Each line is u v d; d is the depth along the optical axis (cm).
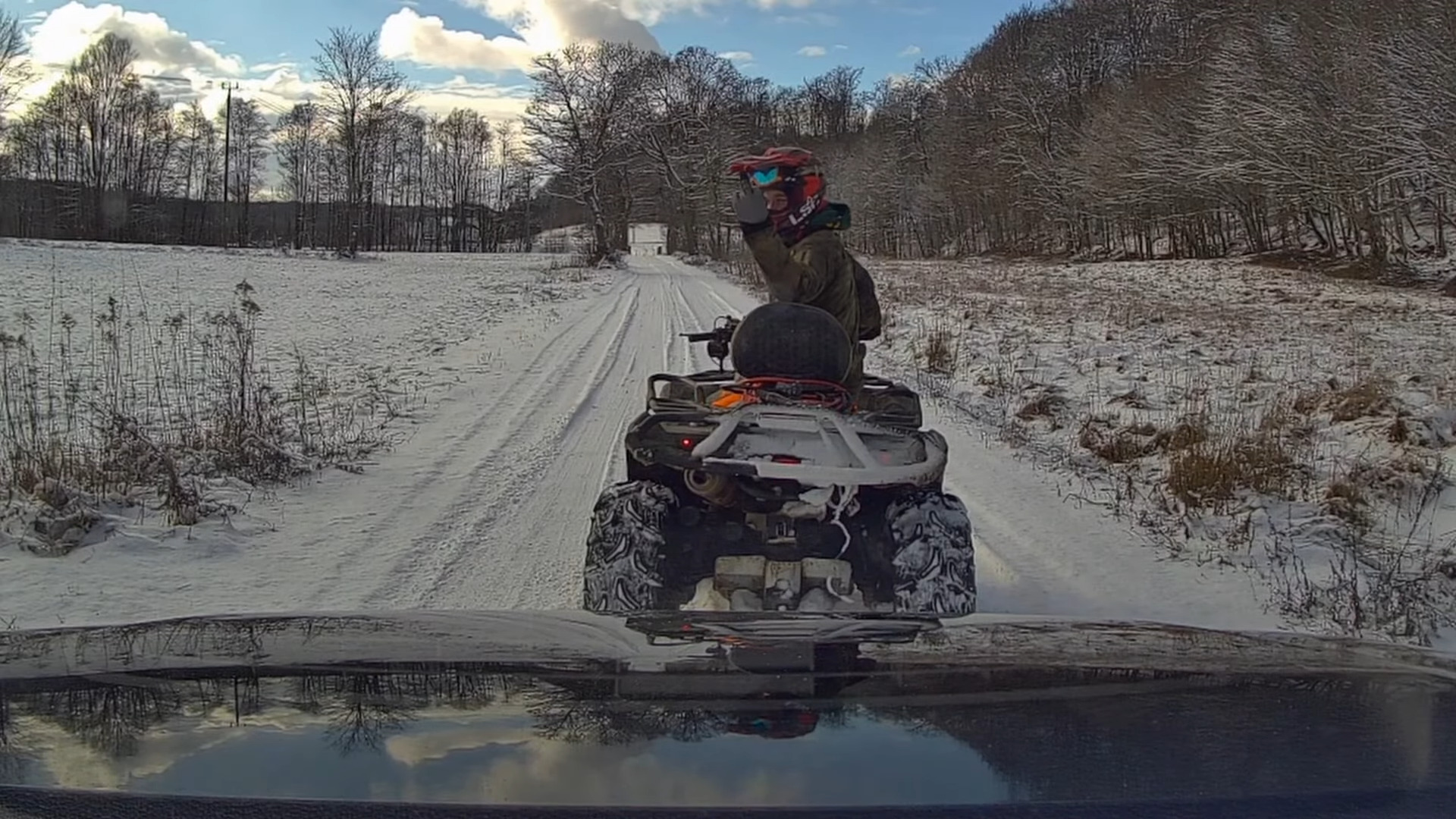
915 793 139
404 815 130
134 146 8462
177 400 1063
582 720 164
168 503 630
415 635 226
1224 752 157
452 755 149
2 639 222
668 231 9181
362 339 1788
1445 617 495
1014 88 7931
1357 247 4022
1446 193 3450
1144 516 668
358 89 6462
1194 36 6425
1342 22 3928
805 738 158
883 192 9388
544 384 1256
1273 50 4434
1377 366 1405
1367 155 3634
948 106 8912
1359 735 166
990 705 177
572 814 131
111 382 1161
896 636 232
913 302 2603
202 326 1878
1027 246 7744
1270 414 926
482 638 225
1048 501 721
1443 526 651
